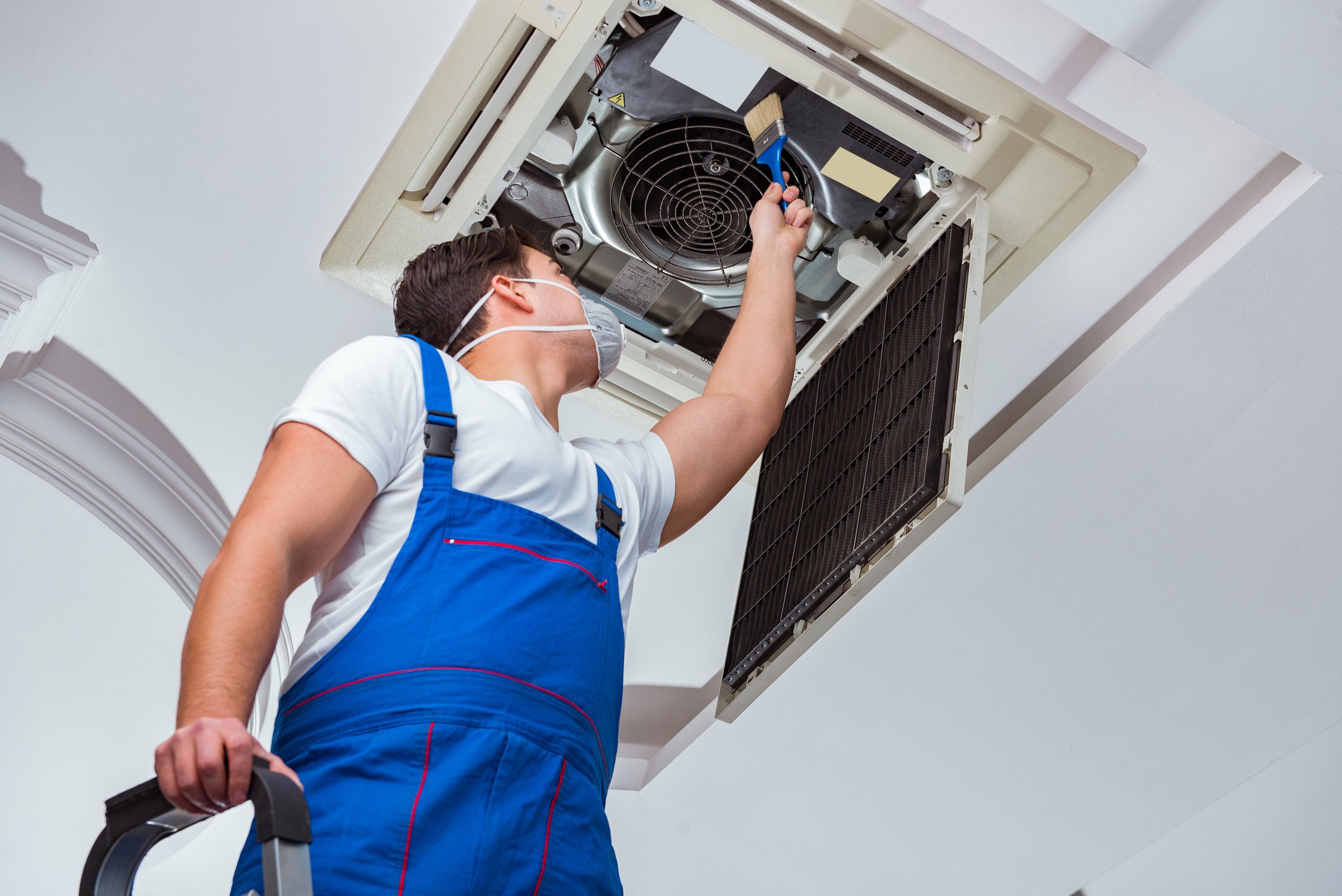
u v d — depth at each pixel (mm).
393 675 933
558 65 1986
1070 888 3574
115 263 2512
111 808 810
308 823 747
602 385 2559
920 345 2039
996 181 2127
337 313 2568
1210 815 3688
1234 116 1894
